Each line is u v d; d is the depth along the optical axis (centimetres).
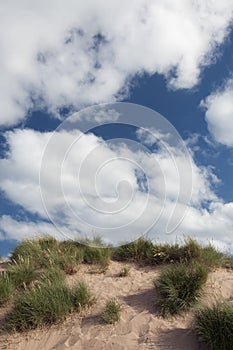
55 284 559
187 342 447
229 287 538
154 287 558
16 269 613
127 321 496
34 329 507
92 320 507
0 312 545
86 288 551
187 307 498
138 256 673
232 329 431
